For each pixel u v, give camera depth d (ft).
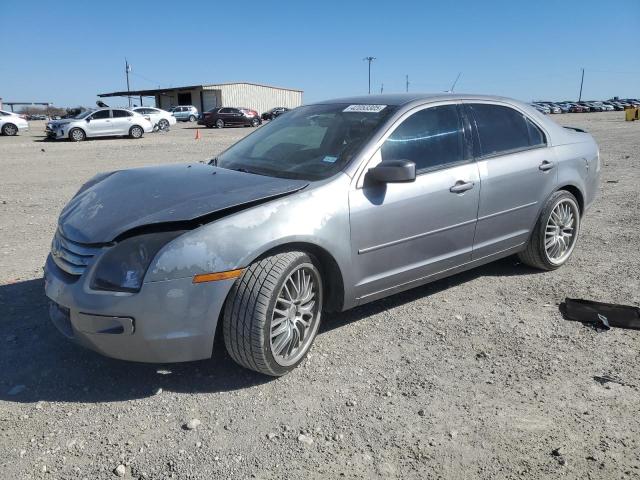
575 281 17.03
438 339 13.32
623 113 215.72
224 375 11.71
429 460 9.14
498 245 15.94
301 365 12.12
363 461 9.11
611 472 8.84
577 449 9.39
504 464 9.05
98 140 86.58
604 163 44.91
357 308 15.15
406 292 16.29
